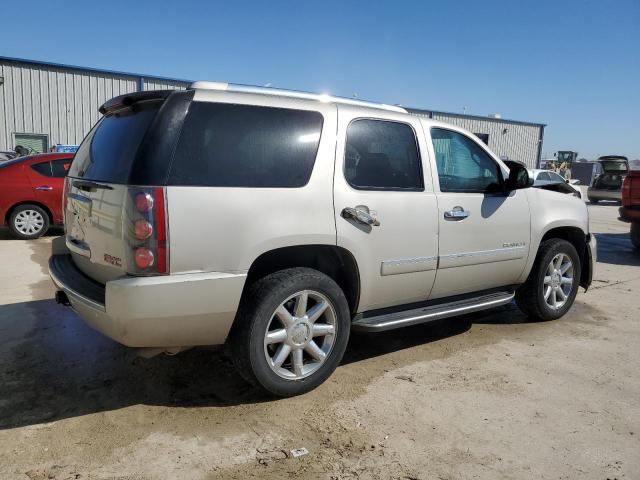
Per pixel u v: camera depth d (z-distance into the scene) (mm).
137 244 2924
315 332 3578
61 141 20688
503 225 4684
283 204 3334
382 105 4129
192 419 3254
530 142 36938
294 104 3557
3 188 9312
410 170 4082
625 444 3100
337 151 3645
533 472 2805
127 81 21531
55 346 4359
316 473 2750
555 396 3701
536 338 4941
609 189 22562
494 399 3629
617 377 4062
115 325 2969
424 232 4066
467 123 33188
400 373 4035
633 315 5809
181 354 4227
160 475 2693
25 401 3439
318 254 3740
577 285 5625
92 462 2787
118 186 3037
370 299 3893
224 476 2701
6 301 5566
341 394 3643
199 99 3207
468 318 5551
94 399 3484
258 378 3355
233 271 3156
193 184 3055
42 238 9766
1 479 2621
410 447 3008
